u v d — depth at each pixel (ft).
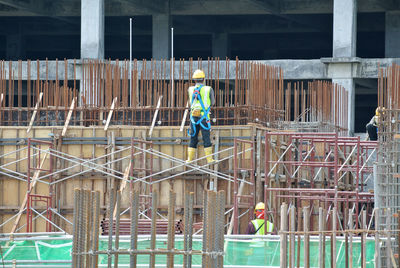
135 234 95.96
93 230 97.76
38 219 180.96
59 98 194.90
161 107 184.75
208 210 96.58
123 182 173.58
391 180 146.30
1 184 183.93
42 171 181.68
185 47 407.44
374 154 239.91
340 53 276.62
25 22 381.19
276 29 364.38
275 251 128.36
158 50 330.34
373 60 271.90
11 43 382.63
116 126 181.37
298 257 114.42
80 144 182.09
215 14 335.26
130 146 180.24
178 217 176.86
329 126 234.17
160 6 330.95
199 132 177.68
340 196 204.44
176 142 178.09
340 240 129.80
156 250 95.50
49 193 174.40
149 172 179.32
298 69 277.64
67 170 182.09
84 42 287.89
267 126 187.11
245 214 174.19
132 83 187.83
